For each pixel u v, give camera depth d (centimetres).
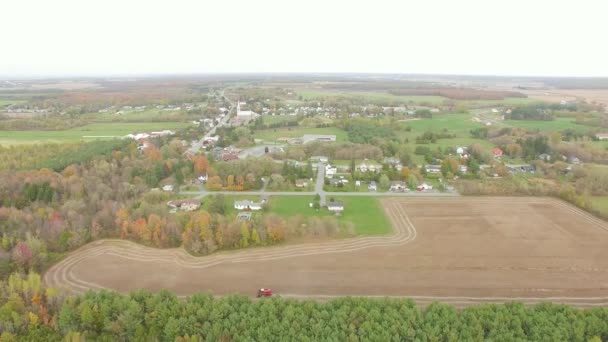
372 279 9775
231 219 12388
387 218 13300
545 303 8069
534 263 10456
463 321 7650
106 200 13825
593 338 7156
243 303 8138
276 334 7488
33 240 10562
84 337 7581
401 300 8262
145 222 11825
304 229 11981
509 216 13425
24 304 8369
